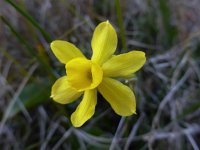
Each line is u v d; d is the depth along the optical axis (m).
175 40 0.10
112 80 0.06
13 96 0.10
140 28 0.10
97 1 0.11
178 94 0.09
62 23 0.10
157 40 0.10
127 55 0.06
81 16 0.10
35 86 0.09
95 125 0.09
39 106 0.09
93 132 0.09
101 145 0.09
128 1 0.11
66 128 0.09
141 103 0.09
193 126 0.09
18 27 0.10
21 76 0.10
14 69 0.10
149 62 0.10
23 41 0.07
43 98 0.09
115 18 0.10
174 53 0.10
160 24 0.10
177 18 0.10
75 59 0.05
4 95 0.10
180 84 0.09
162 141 0.09
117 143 0.08
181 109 0.09
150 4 0.11
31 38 0.10
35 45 0.10
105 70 0.06
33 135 0.09
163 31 0.10
